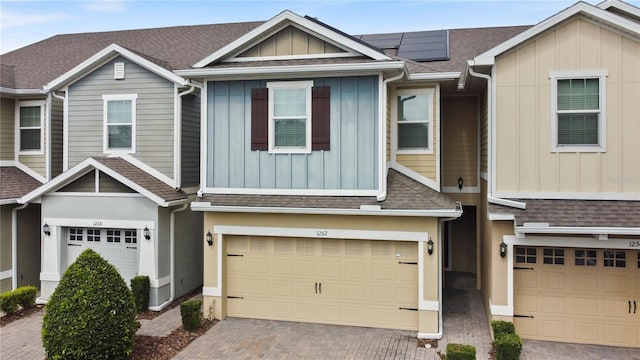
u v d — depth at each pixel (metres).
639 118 10.37
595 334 10.73
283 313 12.44
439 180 13.08
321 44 12.34
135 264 13.62
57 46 20.11
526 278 11.01
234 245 12.70
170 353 10.44
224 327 11.96
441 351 10.43
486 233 12.52
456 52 16.25
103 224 13.56
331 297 12.14
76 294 9.71
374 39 18.45
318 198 12.02
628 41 10.42
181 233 14.41
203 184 12.80
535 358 9.99
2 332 11.83
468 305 13.41
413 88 13.15
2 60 19.34
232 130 12.63
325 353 10.39
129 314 10.13
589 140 10.65
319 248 12.20
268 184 12.43
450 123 14.78
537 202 10.69
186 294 14.66
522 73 10.88
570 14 10.41
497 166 10.98
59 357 9.52
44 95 15.86
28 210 15.34
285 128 12.35
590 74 10.55
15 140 16.20
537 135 10.82
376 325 11.87
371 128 11.85
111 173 13.18
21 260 15.05
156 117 14.52
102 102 14.93
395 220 11.53
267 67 11.82
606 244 10.34
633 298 10.57
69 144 15.20
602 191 10.55
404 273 11.70
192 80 13.18
